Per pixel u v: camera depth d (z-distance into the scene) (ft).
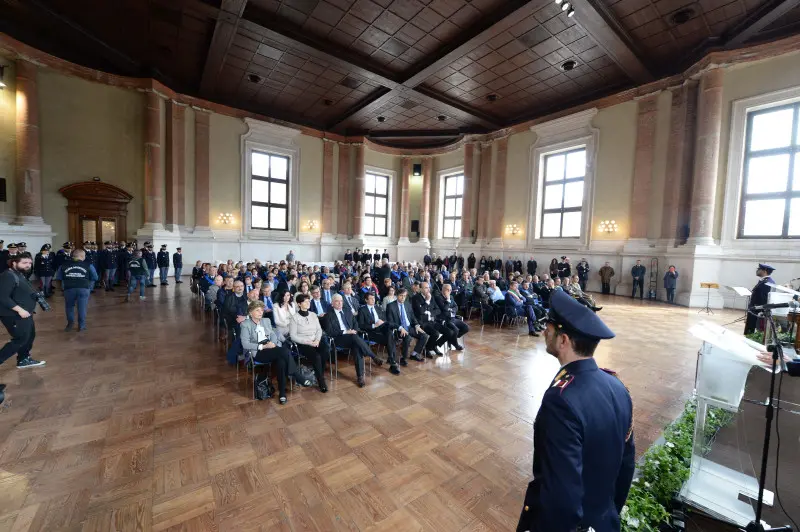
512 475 8.34
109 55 36.73
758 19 27.86
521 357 17.43
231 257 47.75
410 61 37.14
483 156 54.80
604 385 3.78
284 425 10.34
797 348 12.41
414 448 9.34
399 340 18.72
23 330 13.05
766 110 30.55
